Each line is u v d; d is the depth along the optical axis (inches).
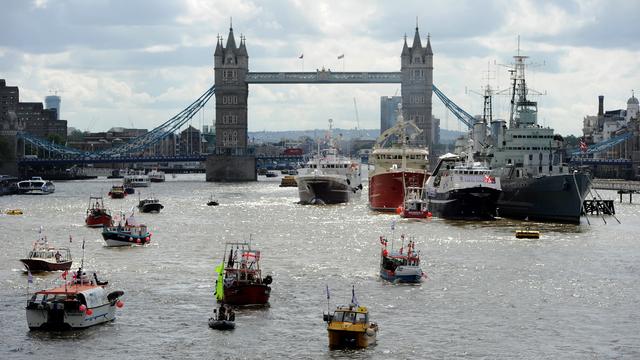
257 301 4493.1
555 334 4015.8
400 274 5088.6
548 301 4650.6
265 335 3971.5
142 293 4803.2
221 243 7012.8
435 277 5295.3
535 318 4286.4
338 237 7431.1
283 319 4232.3
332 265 5748.0
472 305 4547.2
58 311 4033.0
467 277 5300.2
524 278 5280.5
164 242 7076.8
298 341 3885.3
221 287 4628.4
